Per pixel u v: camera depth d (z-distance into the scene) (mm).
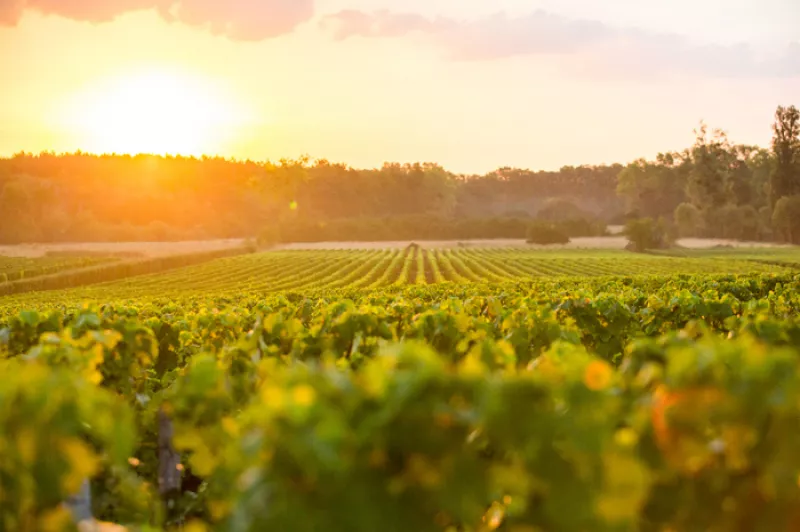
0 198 171625
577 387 3129
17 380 3193
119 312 9656
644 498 3371
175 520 5609
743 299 18344
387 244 156875
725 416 3363
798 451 3318
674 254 109188
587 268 78938
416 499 3035
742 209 142000
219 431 4480
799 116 135375
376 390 2961
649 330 10383
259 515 2764
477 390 3062
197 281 72562
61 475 3230
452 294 20453
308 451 2680
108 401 3555
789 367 3314
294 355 7176
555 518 3086
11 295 57500
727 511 3438
